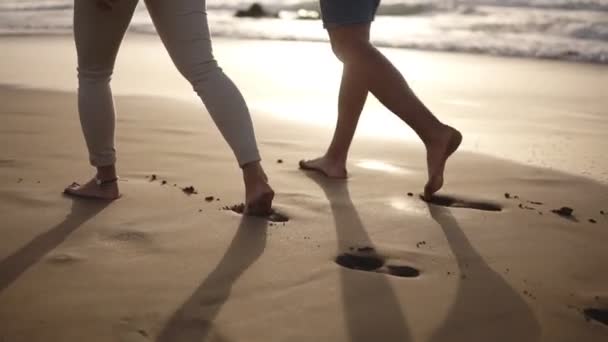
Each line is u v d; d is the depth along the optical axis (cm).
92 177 266
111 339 149
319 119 410
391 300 170
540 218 236
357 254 201
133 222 220
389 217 233
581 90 561
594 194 269
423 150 337
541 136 386
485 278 185
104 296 168
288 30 1056
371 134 375
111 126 236
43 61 666
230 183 268
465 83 591
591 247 209
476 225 228
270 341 150
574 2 1205
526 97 525
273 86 540
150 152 313
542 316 164
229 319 158
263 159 313
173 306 164
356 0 241
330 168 283
